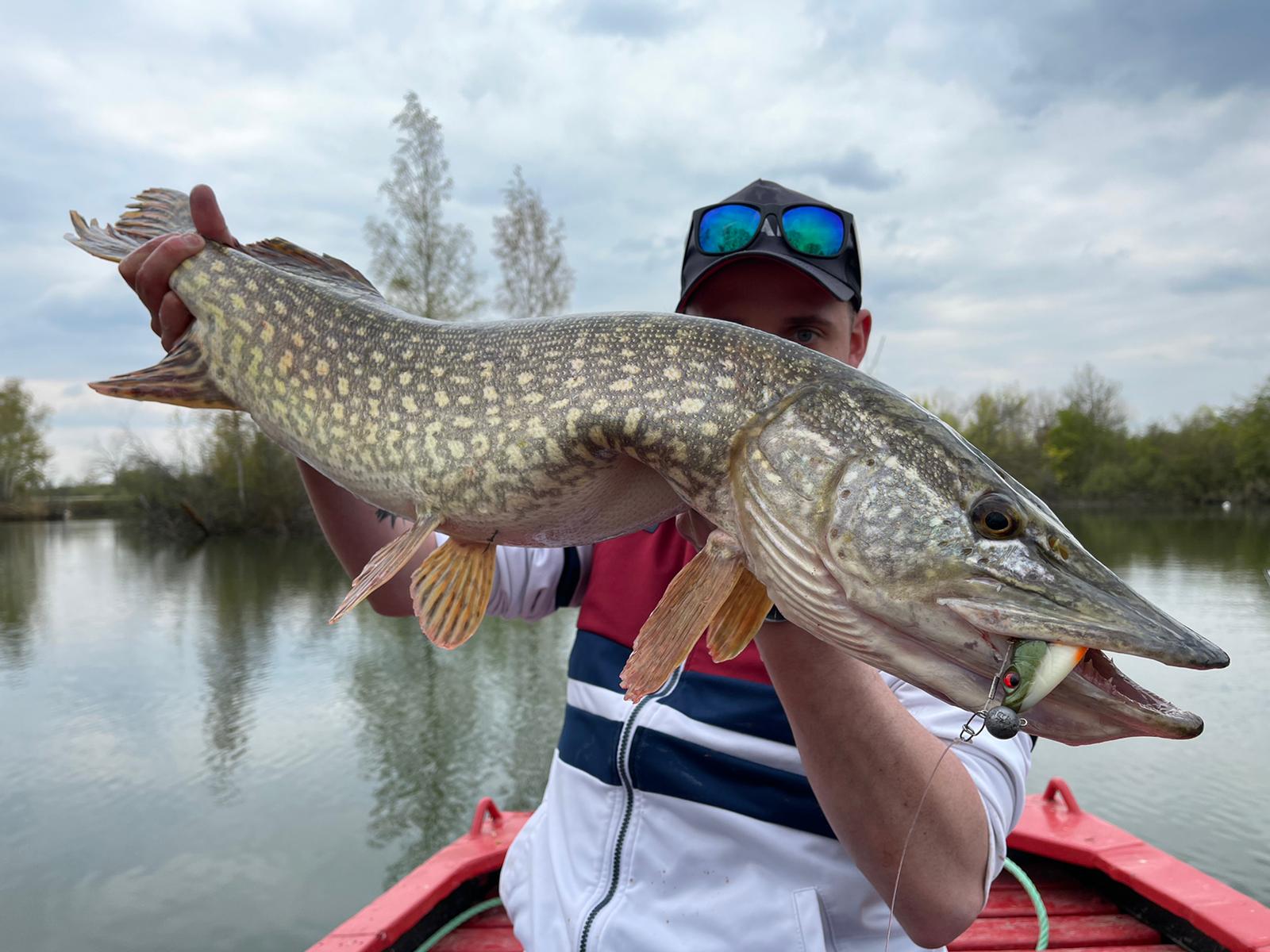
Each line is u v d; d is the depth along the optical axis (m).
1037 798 3.44
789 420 1.40
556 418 1.55
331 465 1.90
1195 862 4.66
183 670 10.95
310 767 7.44
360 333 1.90
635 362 1.52
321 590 18.00
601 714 1.78
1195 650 1.14
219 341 2.11
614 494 1.60
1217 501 30.72
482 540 1.73
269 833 6.17
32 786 7.06
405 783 7.07
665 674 1.37
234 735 8.34
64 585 19.05
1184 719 1.12
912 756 1.34
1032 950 2.55
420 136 26.33
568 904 1.63
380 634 13.09
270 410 2.01
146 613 15.12
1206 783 5.82
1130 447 33.91
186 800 6.78
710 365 1.48
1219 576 13.30
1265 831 5.01
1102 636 1.18
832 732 1.33
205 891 5.32
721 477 1.45
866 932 1.54
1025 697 1.18
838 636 1.33
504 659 11.30
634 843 1.62
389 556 1.66
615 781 1.68
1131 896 2.73
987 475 1.31
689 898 1.54
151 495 33.81
